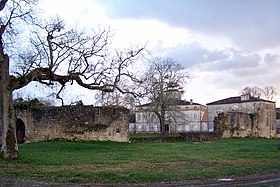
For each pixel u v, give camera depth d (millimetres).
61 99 28125
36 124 43375
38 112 43594
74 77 26266
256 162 24859
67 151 32562
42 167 21250
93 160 25266
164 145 43156
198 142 51031
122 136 46312
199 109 108000
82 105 44781
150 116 80875
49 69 25500
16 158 24422
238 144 45625
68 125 43781
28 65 25359
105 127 45031
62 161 24281
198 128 107438
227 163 24125
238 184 16844
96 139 44312
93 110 44688
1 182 16453
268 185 16656
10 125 24406
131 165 22641
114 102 54781
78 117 44094
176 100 67250
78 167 21406
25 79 24688
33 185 15828
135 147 38781
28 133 43188
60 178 17453
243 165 22984
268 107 84938
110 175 18094
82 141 42562
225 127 63281
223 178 18297
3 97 24250
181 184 16656
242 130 68125
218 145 43562
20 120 43750
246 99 93625
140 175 18188
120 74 27641
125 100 58688
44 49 27141
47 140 42719
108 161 24766
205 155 29859
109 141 44125
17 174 18484
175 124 78625
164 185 16406
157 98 63250
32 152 30141
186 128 108375
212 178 18203
